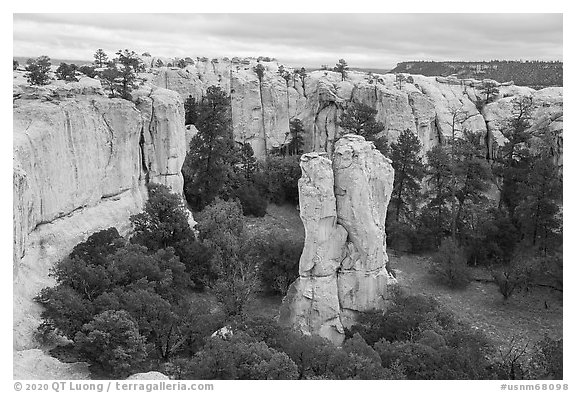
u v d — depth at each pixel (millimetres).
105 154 59344
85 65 75438
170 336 43188
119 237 54719
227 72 99500
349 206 48500
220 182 78250
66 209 53500
